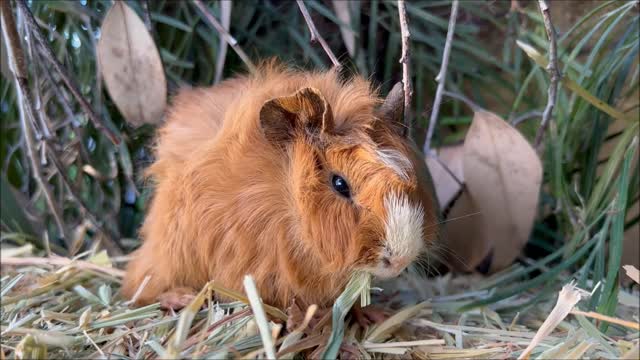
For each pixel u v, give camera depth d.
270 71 0.42
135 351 0.37
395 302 0.44
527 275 0.49
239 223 0.38
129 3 0.47
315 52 0.50
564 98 0.48
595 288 0.39
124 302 0.41
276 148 0.38
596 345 0.37
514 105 0.48
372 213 0.36
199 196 0.39
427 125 0.52
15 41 0.42
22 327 0.38
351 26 0.47
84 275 0.45
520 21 0.49
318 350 0.36
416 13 0.48
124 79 0.44
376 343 0.38
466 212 0.48
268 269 0.38
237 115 0.39
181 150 0.40
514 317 0.42
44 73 0.46
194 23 0.48
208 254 0.39
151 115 0.45
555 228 0.53
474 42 0.50
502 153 0.46
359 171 0.36
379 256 0.36
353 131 0.37
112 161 0.49
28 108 0.44
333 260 0.36
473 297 0.45
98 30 0.48
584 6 0.47
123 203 0.51
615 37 0.48
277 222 0.38
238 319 0.37
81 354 0.36
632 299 0.43
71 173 0.51
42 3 0.46
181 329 0.34
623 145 0.44
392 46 0.50
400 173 0.36
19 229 0.50
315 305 0.36
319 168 0.37
